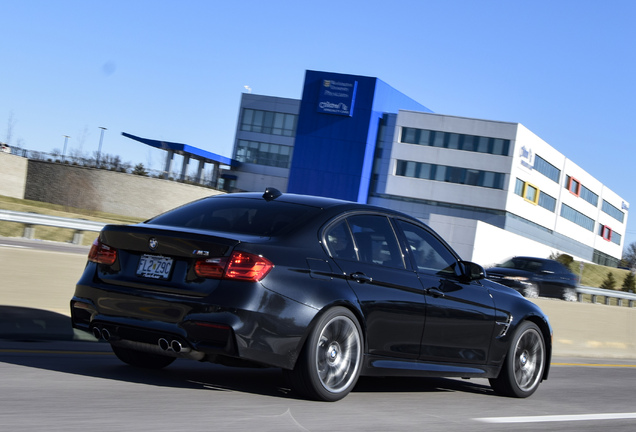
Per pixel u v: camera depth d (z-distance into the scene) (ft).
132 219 199.82
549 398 23.81
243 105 279.90
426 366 20.30
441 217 201.87
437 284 20.54
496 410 20.16
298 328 17.08
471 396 22.44
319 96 253.03
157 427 14.08
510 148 233.14
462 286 21.42
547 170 259.19
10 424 13.39
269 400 17.65
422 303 19.86
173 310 16.69
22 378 17.78
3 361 19.99
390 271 19.43
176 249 17.06
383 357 19.12
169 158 257.34
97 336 17.97
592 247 319.88
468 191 236.63
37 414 14.33
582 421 19.47
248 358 16.56
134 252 17.76
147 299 17.02
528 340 23.32
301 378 17.53
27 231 83.30
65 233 100.17
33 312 25.49
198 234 16.99
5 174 192.65
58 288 26.43
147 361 20.81
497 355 22.34
